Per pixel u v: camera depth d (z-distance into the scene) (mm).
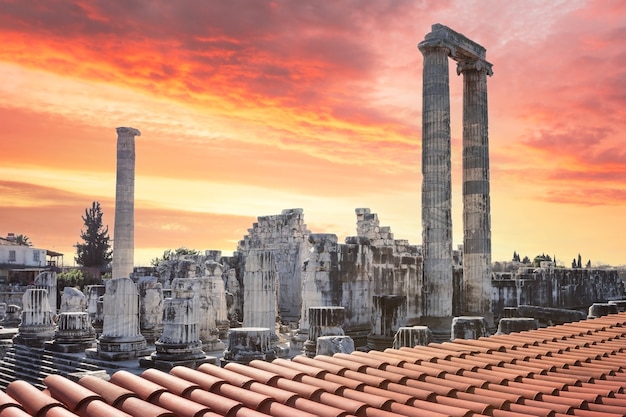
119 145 48219
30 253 89812
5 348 32438
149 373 9359
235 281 44750
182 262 32219
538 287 46625
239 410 7586
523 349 13922
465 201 33906
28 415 6703
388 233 48469
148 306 33312
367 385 9664
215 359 25250
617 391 9523
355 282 33812
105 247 98750
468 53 32719
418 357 12133
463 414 7676
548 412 7902
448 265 29984
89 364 26641
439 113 30391
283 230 49062
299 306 47281
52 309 38812
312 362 11180
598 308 29297
